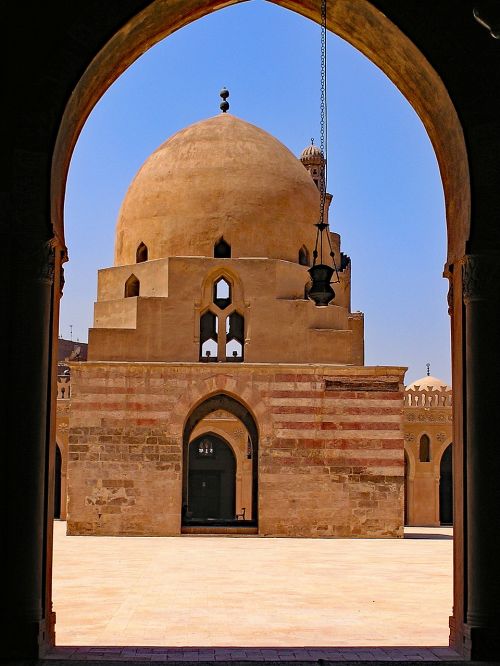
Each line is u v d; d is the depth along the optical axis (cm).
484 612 1446
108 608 2012
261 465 3831
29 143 1452
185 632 1736
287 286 4081
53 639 1550
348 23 1692
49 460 1502
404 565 2900
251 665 1421
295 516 3822
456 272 1593
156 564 2836
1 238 1441
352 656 1497
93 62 1495
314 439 3850
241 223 4091
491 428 1469
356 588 2378
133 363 3847
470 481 1474
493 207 1485
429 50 1505
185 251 4091
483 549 1452
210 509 5588
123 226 4312
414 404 5531
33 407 1438
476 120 1493
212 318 4297
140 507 3812
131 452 3831
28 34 1464
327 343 4038
